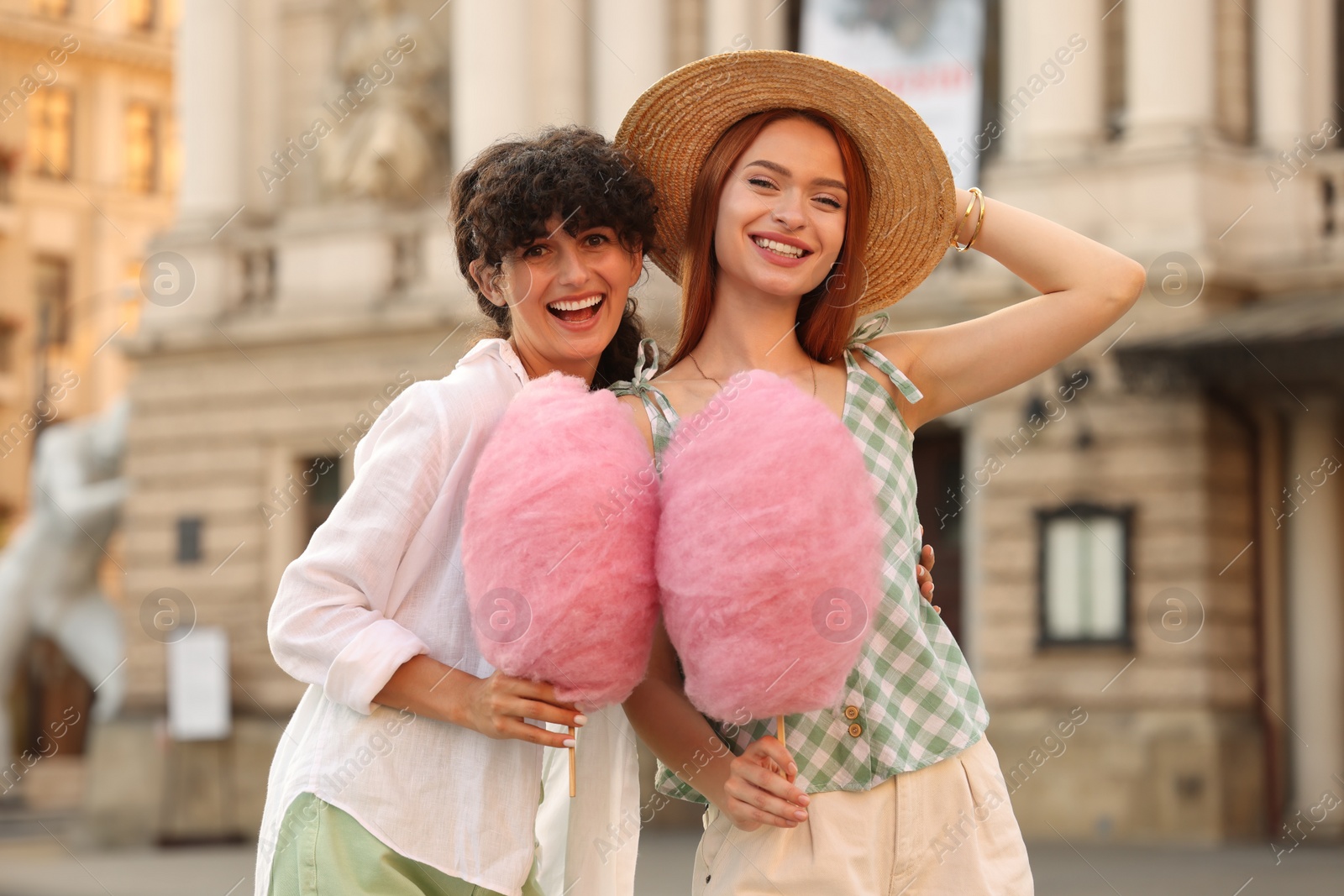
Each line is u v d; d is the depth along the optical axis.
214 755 15.64
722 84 2.87
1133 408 13.22
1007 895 2.76
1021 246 2.96
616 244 2.94
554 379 2.68
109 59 16.83
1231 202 13.48
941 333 2.98
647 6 15.45
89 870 11.62
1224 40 13.89
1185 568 12.98
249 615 16.36
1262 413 13.43
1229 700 13.02
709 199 2.88
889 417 2.88
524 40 15.93
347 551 2.76
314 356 16.64
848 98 2.83
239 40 17.30
